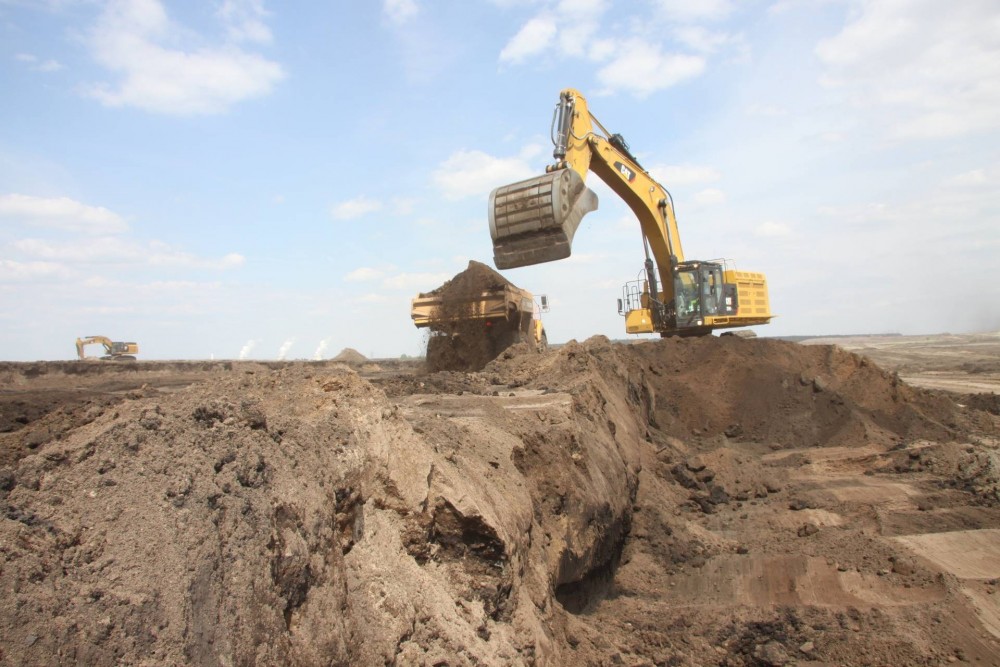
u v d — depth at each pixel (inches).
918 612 426.6
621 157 930.7
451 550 283.6
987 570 481.7
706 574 494.0
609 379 761.0
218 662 157.8
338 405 290.8
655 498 605.9
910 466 707.4
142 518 177.3
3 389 865.5
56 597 148.5
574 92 782.5
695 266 1024.2
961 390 1328.7
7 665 130.3
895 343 4635.8
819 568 487.8
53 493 178.4
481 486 319.6
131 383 1025.5
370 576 237.0
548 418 482.0
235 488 200.7
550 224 663.8
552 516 399.2
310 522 213.2
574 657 323.6
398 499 273.4
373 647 212.5
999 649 394.9
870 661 385.7
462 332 971.3
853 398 868.0
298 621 191.8
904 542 522.3
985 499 606.9
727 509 631.2
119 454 196.7
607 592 467.8
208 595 166.9
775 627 422.0
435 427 362.9
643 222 1020.5
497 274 996.6
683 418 901.8
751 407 890.1
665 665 366.3
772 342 995.3
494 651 254.1
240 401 247.1
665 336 1082.7
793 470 724.0
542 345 1171.9
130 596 156.4
